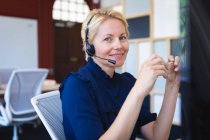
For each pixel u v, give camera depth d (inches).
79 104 30.8
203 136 13.2
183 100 13.5
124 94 38.2
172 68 32.7
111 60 35.1
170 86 35.1
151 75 25.9
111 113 34.7
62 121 37.0
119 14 35.8
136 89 26.1
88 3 266.4
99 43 35.1
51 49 239.5
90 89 33.5
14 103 112.0
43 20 232.4
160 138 37.9
